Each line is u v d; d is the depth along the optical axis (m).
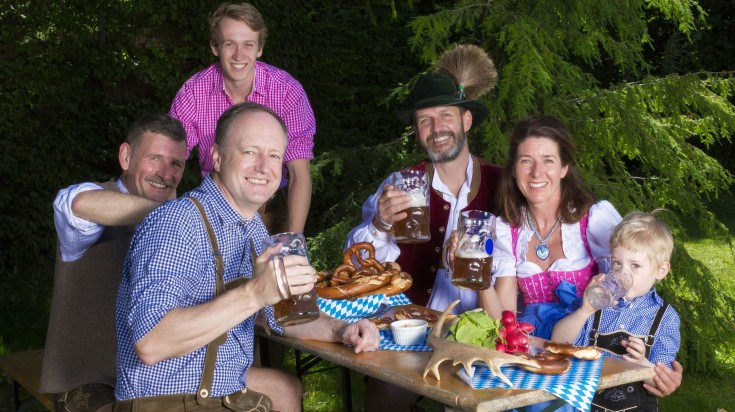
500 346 2.29
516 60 4.52
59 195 2.73
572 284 3.00
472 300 3.26
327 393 4.71
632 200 5.05
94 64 6.77
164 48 7.08
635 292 2.83
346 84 7.96
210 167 3.92
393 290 2.87
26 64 6.56
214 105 3.85
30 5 6.51
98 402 2.73
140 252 2.25
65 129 6.78
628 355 2.74
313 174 5.48
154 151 3.02
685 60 9.25
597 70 8.91
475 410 2.04
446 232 3.42
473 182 3.43
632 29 5.02
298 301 2.19
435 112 3.33
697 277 4.82
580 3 4.77
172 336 2.10
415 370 2.33
